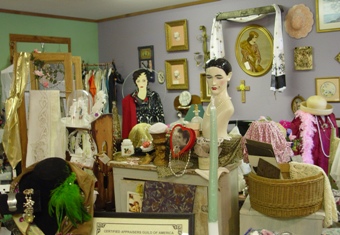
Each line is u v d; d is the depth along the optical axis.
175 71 5.18
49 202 1.32
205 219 2.06
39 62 2.76
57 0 4.39
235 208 2.38
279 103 4.40
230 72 2.26
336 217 1.99
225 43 4.71
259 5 4.40
